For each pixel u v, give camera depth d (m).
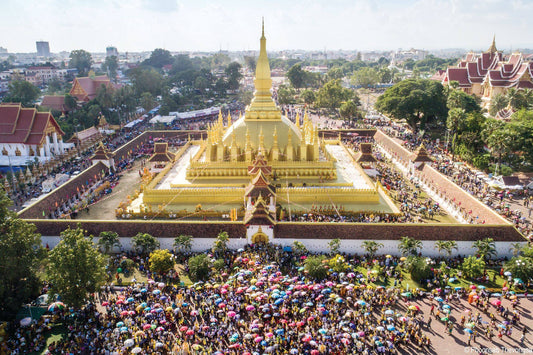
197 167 102.00
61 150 139.38
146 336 51.78
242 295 59.59
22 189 105.12
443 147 146.50
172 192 92.56
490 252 71.25
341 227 74.50
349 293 60.75
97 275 55.59
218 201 92.44
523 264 63.94
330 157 113.88
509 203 97.94
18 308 55.28
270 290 59.41
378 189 100.06
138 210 89.25
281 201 91.31
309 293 60.56
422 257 71.38
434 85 163.50
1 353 49.03
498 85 199.12
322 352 48.81
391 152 136.75
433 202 97.81
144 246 71.12
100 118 173.00
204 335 52.09
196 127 179.00
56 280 53.88
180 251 73.75
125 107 196.12
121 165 124.56
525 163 123.56
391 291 61.81
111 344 50.25
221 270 66.81
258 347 50.06
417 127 170.50
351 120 196.25
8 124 132.00
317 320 54.38
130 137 164.12
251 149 102.06
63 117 174.25
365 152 116.06
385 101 167.75
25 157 129.25
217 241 71.94
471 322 54.12
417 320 55.78
